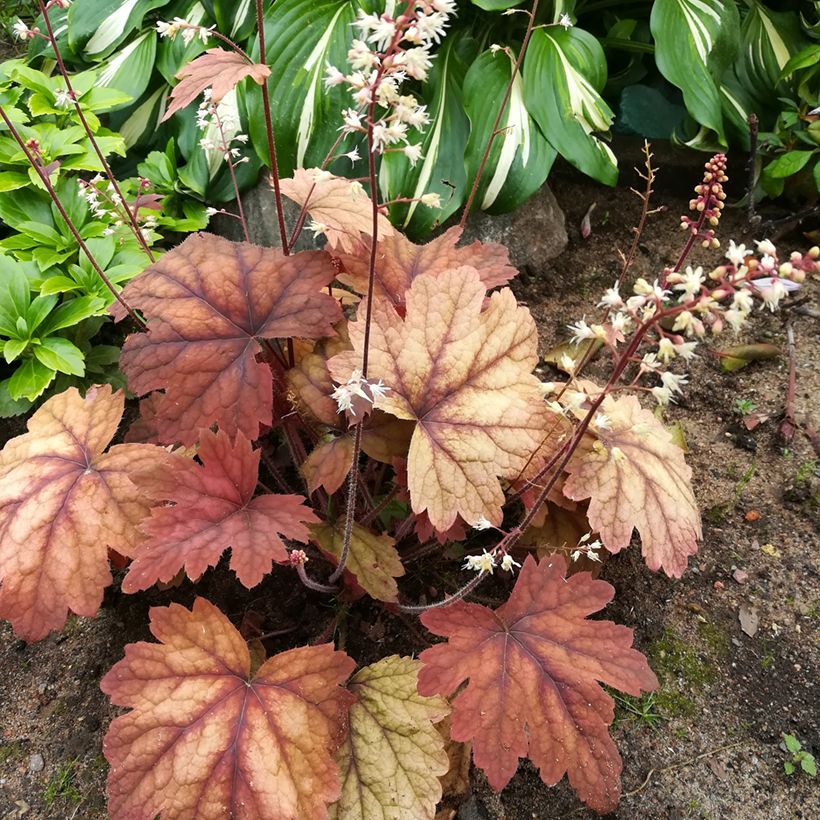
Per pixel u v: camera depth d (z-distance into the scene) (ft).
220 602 1.51
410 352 1.16
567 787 1.31
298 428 1.49
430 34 0.83
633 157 2.25
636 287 0.87
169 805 1.02
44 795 1.31
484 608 1.13
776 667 1.43
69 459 1.24
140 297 1.24
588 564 1.43
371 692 1.20
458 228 1.46
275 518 1.10
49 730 1.38
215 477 1.11
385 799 1.11
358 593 1.40
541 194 2.09
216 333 1.21
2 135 1.76
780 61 2.15
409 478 1.11
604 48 2.26
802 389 1.81
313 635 1.47
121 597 1.52
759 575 1.54
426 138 1.91
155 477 1.08
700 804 1.29
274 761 1.05
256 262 1.26
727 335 1.93
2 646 1.49
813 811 1.28
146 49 2.15
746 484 1.67
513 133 1.87
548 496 1.35
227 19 2.05
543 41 1.95
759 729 1.36
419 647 1.44
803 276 0.79
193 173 2.02
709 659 1.44
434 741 1.14
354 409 1.00
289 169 1.91
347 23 1.89
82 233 1.74
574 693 1.07
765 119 2.18
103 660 1.45
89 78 1.90
